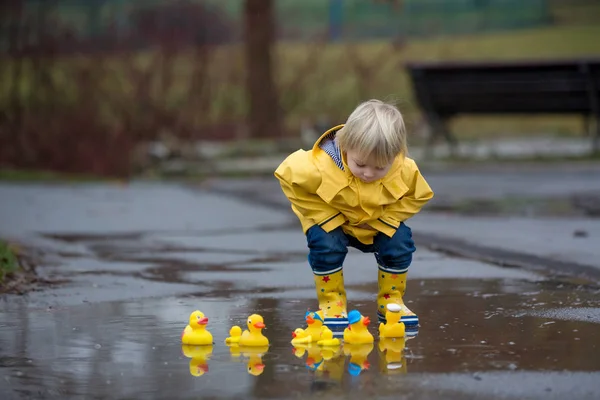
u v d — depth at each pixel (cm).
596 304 662
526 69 1919
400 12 3709
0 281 745
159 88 2234
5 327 591
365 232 602
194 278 788
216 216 1291
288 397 434
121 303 677
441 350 525
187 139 2144
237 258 907
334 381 461
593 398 433
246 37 2419
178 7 2706
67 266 845
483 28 3791
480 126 2877
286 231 1123
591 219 1152
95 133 2094
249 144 2267
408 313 596
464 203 1363
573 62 1873
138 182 1944
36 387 454
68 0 2989
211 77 2355
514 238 992
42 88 2130
